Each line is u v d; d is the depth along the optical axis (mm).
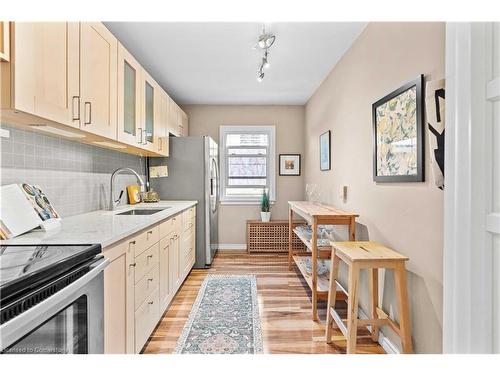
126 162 3479
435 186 1657
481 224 1040
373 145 2381
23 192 1738
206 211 4203
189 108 5234
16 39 1273
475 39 1041
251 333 2406
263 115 5262
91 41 1887
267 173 5309
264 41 2561
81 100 1771
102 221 2100
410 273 1905
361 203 2680
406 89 1913
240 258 4660
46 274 992
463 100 1066
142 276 2066
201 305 2934
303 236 3365
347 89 3051
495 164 1027
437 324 1649
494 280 1023
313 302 2641
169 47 3037
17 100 1281
